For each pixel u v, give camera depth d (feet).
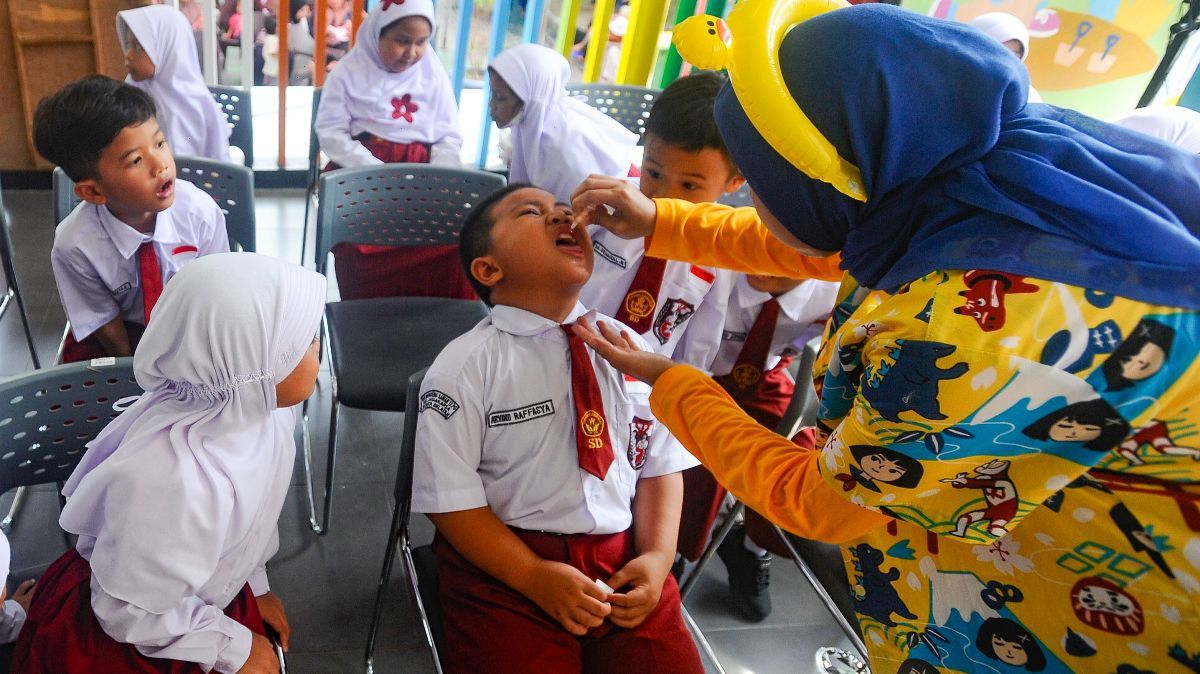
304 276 3.76
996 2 9.75
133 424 3.67
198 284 3.42
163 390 3.70
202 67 11.44
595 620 4.00
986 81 2.27
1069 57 9.47
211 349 3.43
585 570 4.30
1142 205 2.20
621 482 4.50
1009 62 2.34
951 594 3.03
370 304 6.79
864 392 2.48
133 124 5.38
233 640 3.72
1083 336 2.13
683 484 5.78
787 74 2.43
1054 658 2.81
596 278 5.73
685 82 5.28
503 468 4.40
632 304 5.73
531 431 4.36
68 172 5.43
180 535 3.43
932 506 2.59
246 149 9.86
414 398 4.45
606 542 4.39
